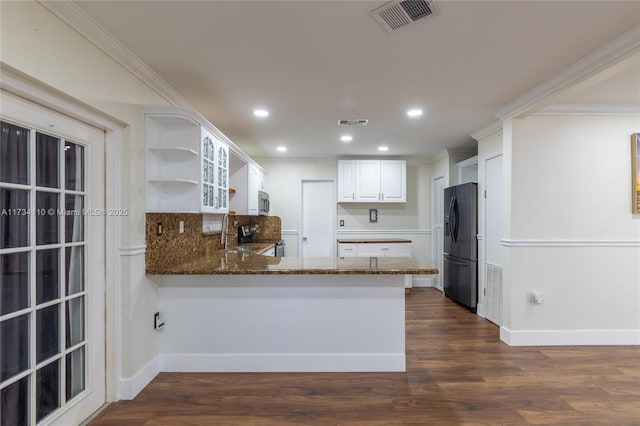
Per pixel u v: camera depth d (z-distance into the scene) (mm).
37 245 1623
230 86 2555
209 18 1679
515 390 2271
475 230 4168
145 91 2309
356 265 2520
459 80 2451
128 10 1603
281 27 1764
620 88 2609
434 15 1656
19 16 1349
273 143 4598
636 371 2561
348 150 5102
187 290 2549
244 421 1927
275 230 5766
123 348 2148
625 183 3086
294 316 2547
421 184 5848
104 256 2072
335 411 2023
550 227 3096
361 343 2543
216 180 2953
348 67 2236
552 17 1679
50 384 1726
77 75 1667
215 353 2551
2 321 1470
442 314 4133
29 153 1561
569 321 3090
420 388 2291
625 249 3090
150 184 2381
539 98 2635
